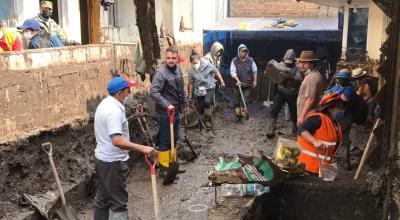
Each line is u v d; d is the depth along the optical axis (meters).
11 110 5.39
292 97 9.22
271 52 13.80
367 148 4.91
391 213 3.85
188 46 11.77
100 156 4.84
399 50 3.77
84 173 6.39
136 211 6.02
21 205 5.23
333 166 4.96
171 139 6.94
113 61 7.78
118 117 4.76
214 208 4.38
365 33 10.44
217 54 11.30
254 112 12.04
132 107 8.05
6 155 5.16
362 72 7.50
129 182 7.14
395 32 4.03
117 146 4.71
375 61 9.44
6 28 6.06
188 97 10.12
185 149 8.59
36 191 5.59
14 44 6.00
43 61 5.98
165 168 7.25
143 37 4.77
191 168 7.77
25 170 5.45
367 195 4.43
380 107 4.28
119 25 10.88
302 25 14.08
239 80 10.93
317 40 13.16
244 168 4.59
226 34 13.84
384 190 4.27
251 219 4.42
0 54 5.22
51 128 5.97
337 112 5.30
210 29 13.56
